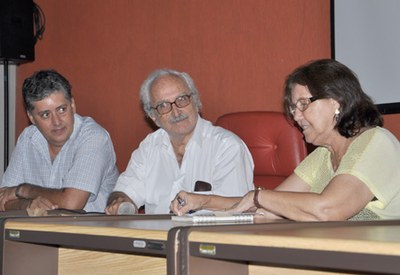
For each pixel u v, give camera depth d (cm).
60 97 296
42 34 434
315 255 97
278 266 128
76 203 290
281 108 319
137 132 384
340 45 297
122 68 392
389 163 182
